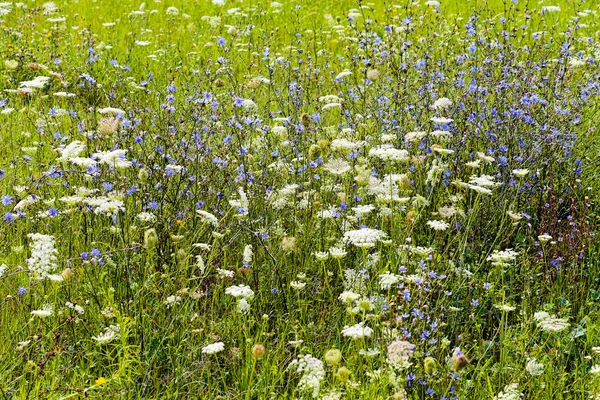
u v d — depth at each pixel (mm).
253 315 4164
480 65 6121
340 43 9680
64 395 3391
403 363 3271
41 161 5805
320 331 4051
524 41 9211
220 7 12023
